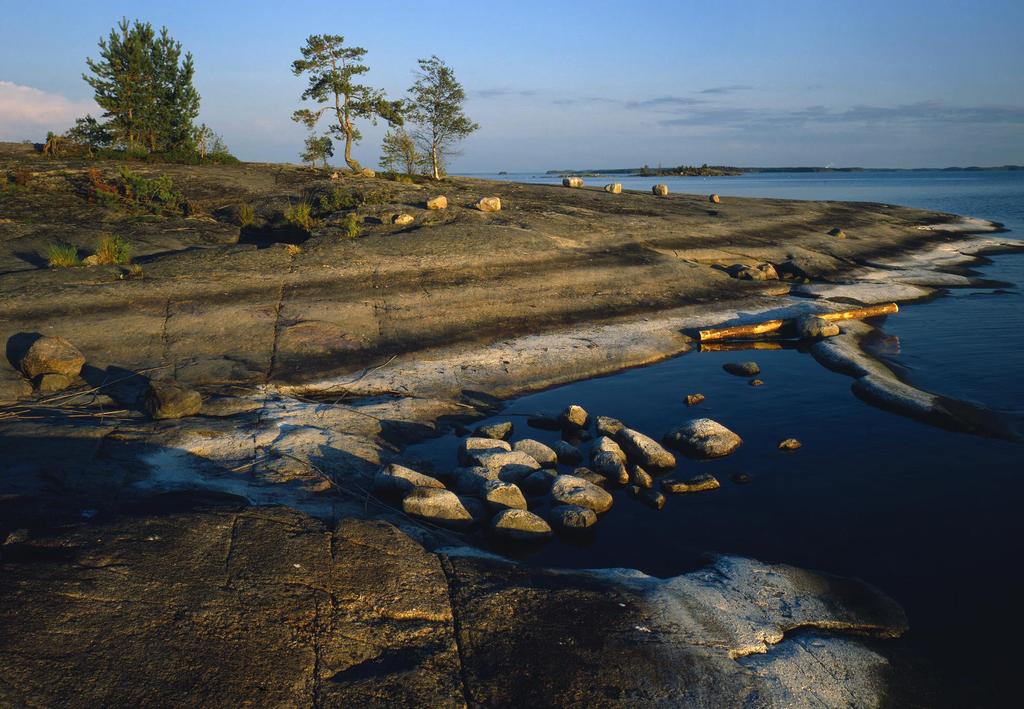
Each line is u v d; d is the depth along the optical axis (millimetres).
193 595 5770
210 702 4809
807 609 6902
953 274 26172
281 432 10672
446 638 5883
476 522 8781
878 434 11742
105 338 14094
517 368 14805
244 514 7215
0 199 24375
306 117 39188
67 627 5176
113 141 38406
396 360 14695
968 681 6043
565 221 26141
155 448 9797
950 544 8352
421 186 33781
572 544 8484
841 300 21297
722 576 7410
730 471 10555
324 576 6328
